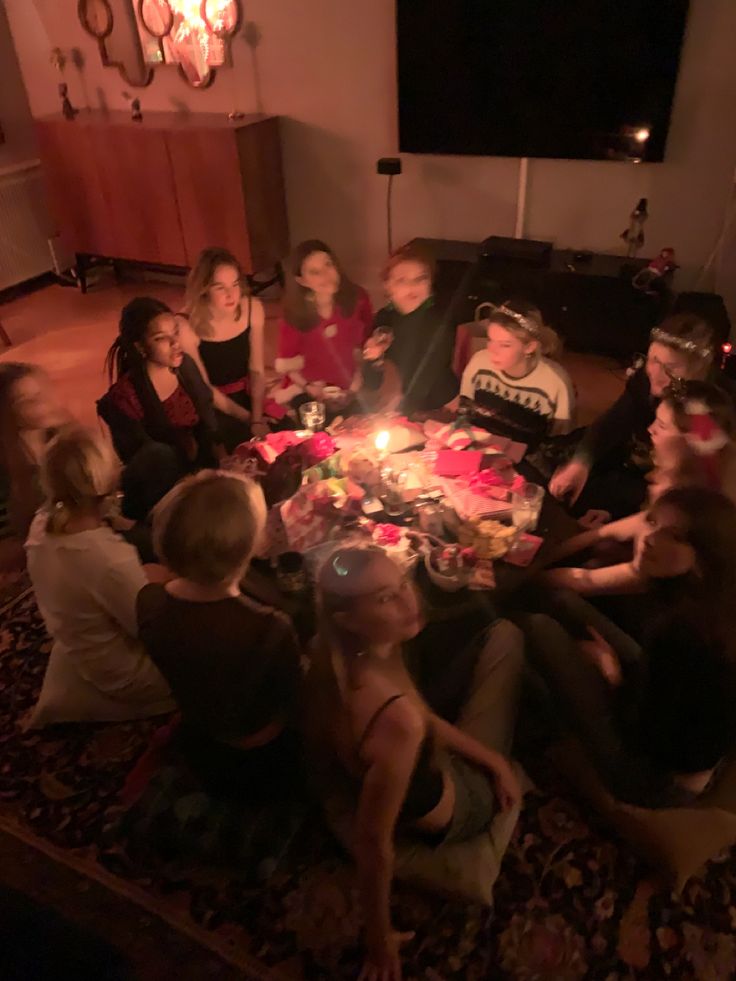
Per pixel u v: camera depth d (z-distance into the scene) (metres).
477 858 1.52
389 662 1.27
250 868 1.62
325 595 1.22
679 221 3.84
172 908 1.61
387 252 4.45
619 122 3.64
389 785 1.17
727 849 1.70
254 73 4.19
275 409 2.88
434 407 2.78
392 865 1.28
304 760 1.54
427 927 1.56
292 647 1.43
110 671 1.92
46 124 4.28
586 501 2.33
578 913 1.59
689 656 1.38
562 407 2.42
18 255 4.79
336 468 2.10
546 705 1.84
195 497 1.32
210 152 3.99
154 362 2.47
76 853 1.72
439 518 1.92
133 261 4.55
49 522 1.78
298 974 1.50
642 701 1.49
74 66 4.50
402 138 4.03
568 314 3.82
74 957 0.88
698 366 2.18
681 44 3.39
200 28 4.11
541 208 4.04
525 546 1.85
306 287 2.72
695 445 1.80
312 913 1.59
